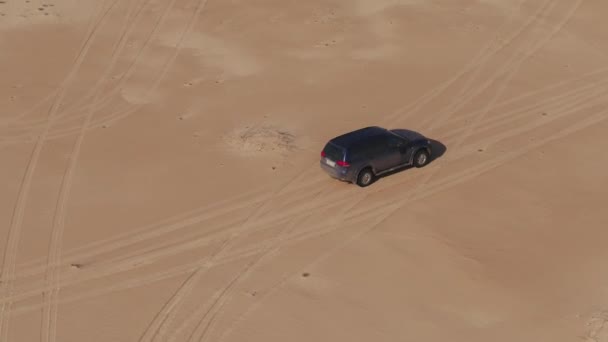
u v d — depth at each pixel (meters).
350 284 40.31
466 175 51.75
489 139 56.81
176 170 53.50
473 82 66.69
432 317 37.72
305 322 37.41
